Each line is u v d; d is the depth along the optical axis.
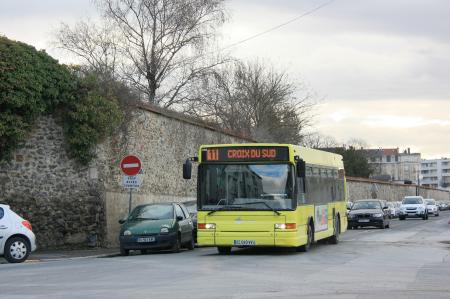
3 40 20.52
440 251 19.22
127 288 10.76
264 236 16.92
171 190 29.48
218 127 35.69
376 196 75.19
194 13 38.19
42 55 21.67
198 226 17.38
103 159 23.59
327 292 10.20
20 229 17.09
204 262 15.79
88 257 19.25
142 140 26.58
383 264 15.07
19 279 12.34
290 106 54.12
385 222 37.94
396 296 9.74
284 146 17.23
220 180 17.45
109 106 23.27
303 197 18.05
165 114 28.80
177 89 38.53
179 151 30.55
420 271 13.46
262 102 52.53
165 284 11.30
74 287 10.96
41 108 21.59
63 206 22.44
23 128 21.23
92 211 22.84
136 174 21.64
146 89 38.16
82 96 22.69
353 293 10.09
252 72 53.12
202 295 9.84
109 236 23.31
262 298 9.54
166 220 20.44
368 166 91.31
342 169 24.94
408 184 97.31
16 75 20.48
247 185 17.27
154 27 38.00
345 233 31.39
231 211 17.17
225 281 11.70
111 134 23.67
